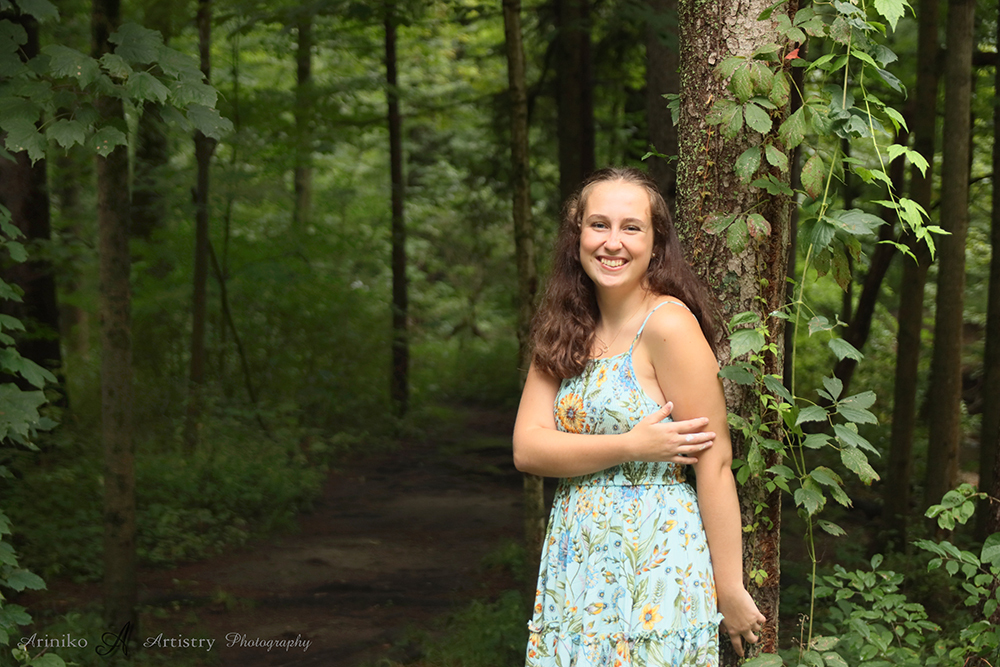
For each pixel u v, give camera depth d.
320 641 4.72
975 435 10.53
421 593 5.71
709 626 1.86
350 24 10.68
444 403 15.05
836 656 2.08
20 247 3.43
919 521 6.27
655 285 1.95
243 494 7.71
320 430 10.72
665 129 6.83
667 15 6.83
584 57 10.42
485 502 8.59
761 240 2.05
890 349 13.13
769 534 2.09
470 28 14.45
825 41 2.18
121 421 4.36
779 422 2.10
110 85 3.04
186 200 9.61
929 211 6.09
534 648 1.98
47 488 6.60
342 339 11.95
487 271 17.66
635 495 1.87
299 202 12.69
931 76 5.99
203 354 9.35
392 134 12.38
